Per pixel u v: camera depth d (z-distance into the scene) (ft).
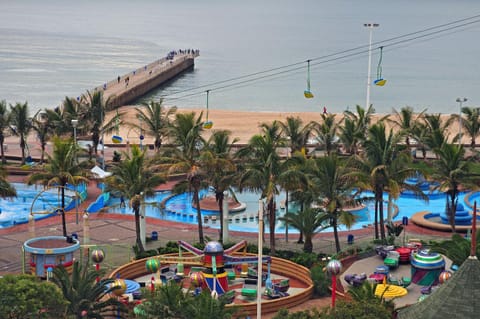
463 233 283.79
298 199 248.11
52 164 260.42
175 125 258.37
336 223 242.58
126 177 243.19
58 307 159.33
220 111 625.82
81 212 304.30
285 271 225.76
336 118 598.34
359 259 233.96
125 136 487.20
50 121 383.24
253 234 281.54
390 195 266.57
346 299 195.83
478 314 122.52
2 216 305.73
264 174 232.94
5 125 388.57
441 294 127.03
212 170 244.22
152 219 299.58
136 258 232.12
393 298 191.52
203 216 307.99
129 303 186.91
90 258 231.30
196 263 215.51
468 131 396.37
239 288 212.02
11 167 375.86
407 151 279.08
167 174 246.27
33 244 220.64
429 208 334.85
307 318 155.33
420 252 211.82
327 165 235.81
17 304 152.56
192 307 153.28
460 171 266.36
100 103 377.30
